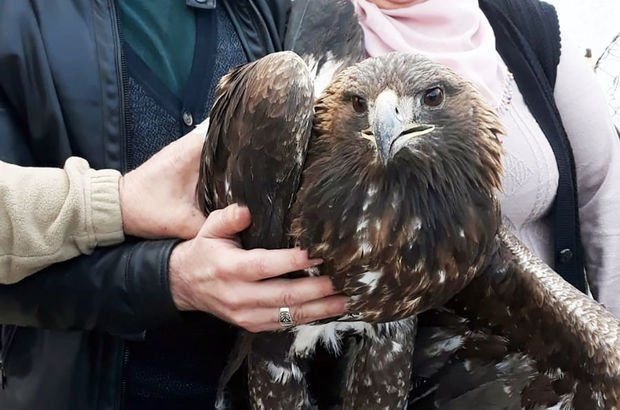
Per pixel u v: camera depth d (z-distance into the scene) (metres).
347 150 1.44
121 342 1.69
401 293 1.48
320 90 1.80
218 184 1.57
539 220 2.07
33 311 1.60
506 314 1.75
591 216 2.20
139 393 1.80
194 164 1.61
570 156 2.05
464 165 1.47
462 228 1.47
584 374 1.61
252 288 1.46
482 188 1.50
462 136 1.47
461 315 1.86
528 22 2.07
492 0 2.09
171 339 1.80
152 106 1.75
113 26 1.67
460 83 1.48
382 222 1.42
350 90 1.44
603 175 2.16
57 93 1.62
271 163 1.44
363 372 1.74
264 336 1.68
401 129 1.38
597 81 2.17
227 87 1.56
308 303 1.49
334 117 1.47
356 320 1.58
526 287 1.68
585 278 2.17
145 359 1.79
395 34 1.96
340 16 1.91
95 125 1.65
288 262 1.44
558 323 1.64
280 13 1.94
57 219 1.50
